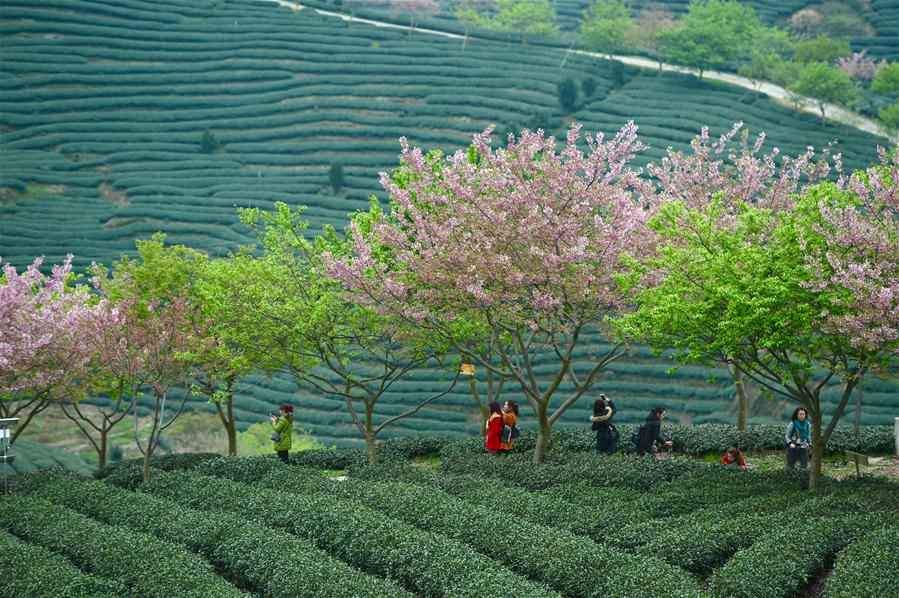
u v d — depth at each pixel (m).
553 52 122.50
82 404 70.44
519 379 25.06
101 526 20.14
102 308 27.19
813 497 18.98
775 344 18.97
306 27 132.50
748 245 19.28
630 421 58.69
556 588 15.62
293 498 21.31
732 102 100.56
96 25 131.00
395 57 122.81
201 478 24.88
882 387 55.12
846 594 13.71
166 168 105.06
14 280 25.94
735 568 15.16
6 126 111.25
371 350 27.81
